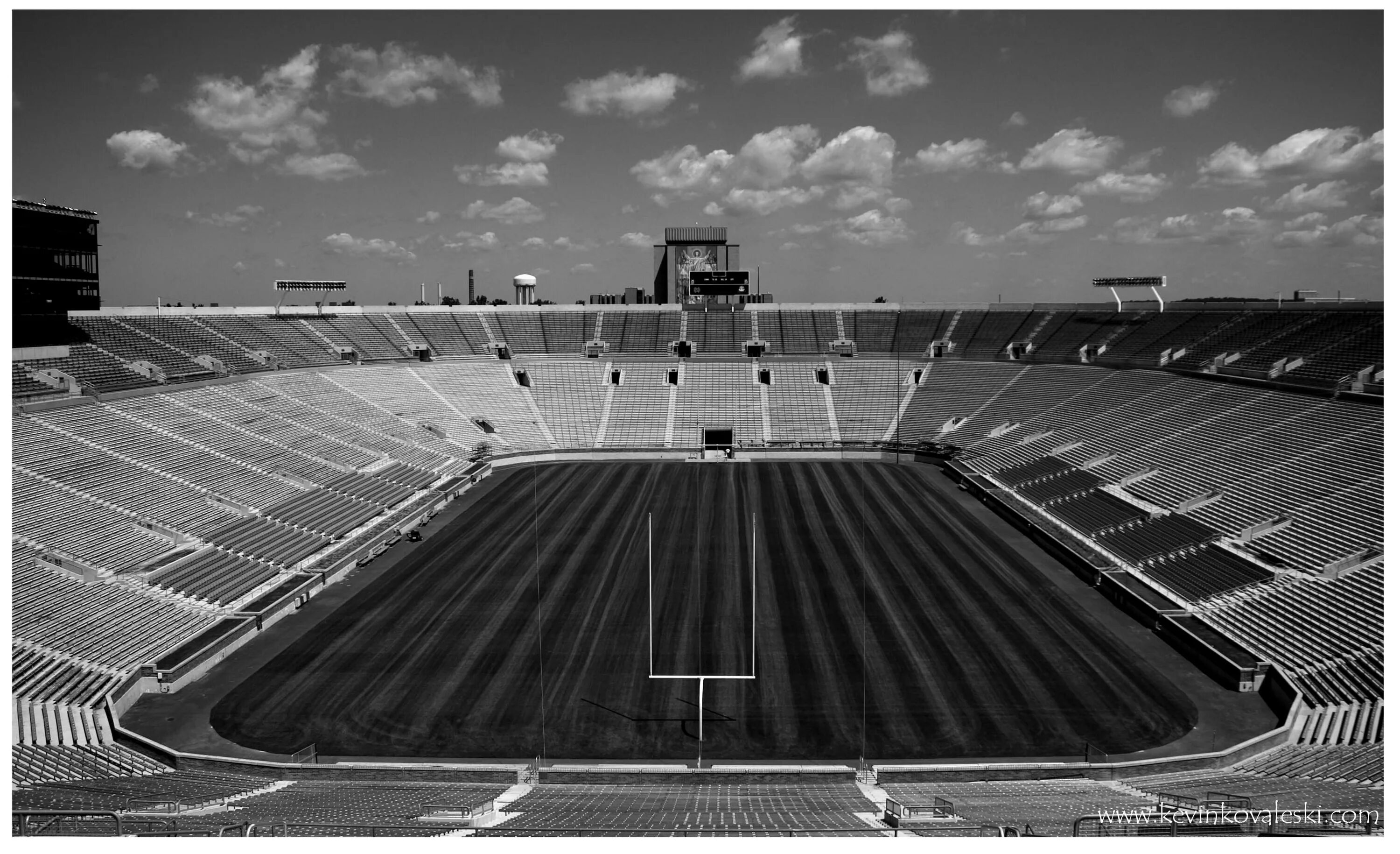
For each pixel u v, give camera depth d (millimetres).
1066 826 17875
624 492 58250
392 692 28719
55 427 45188
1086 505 48656
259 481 48906
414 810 20125
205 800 20812
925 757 24688
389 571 40969
